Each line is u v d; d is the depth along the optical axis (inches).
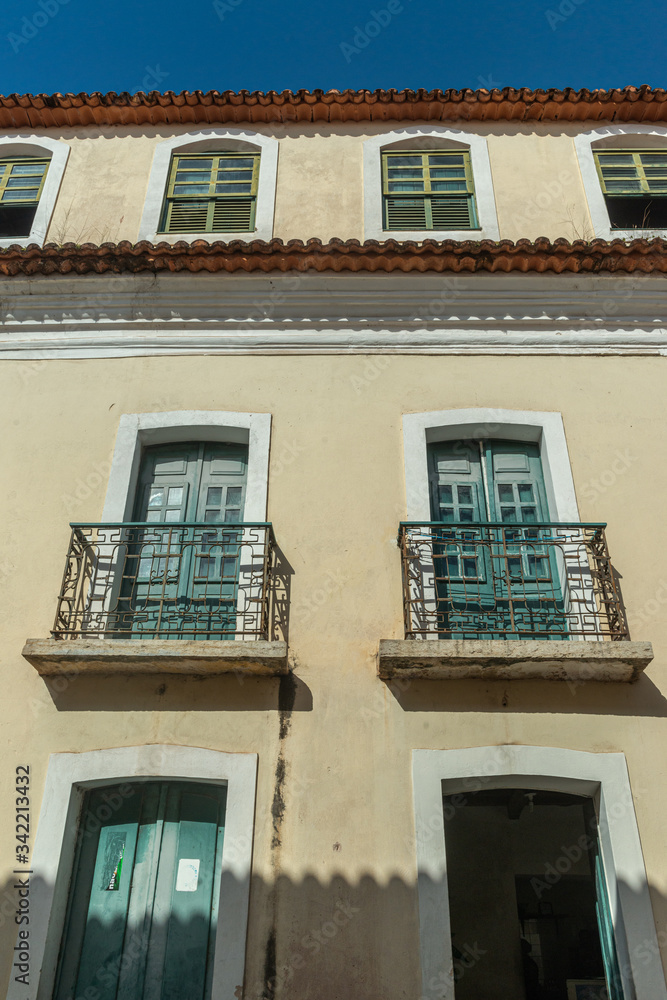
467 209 344.2
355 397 283.9
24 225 379.2
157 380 289.6
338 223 337.1
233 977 194.2
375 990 193.3
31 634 242.7
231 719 226.7
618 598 245.8
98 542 251.8
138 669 230.8
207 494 277.9
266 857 208.7
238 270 292.2
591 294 294.8
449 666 225.8
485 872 374.6
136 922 214.7
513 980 355.6
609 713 227.8
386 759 221.1
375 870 207.2
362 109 366.0
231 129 372.5
